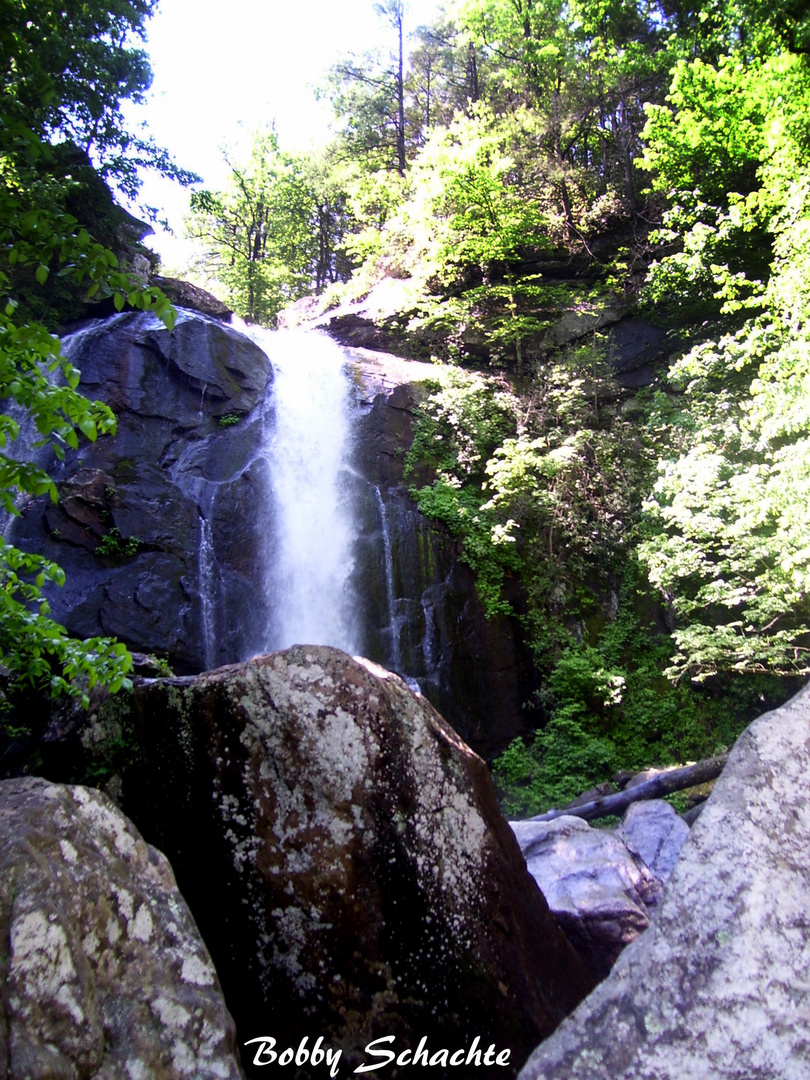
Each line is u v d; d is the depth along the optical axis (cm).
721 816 228
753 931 206
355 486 1534
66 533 1206
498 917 390
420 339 2017
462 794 410
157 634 1209
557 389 1789
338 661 406
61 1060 211
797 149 1520
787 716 241
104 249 431
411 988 364
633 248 2088
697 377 1667
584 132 2361
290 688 400
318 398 1605
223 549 1349
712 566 1279
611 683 1402
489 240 2038
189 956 271
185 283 1919
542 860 642
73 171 1800
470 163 1980
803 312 1273
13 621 500
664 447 1658
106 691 508
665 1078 192
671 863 651
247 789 391
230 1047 258
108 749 434
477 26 2508
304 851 376
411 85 3212
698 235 1631
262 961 368
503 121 2198
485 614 1479
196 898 384
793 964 199
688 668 1388
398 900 375
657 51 2300
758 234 1716
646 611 1512
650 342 1902
